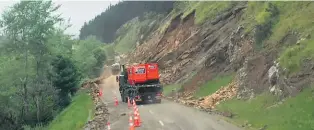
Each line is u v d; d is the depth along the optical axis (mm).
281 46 32969
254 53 36719
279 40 33656
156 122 26531
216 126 23766
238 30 43219
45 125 52875
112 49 158625
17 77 56188
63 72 61312
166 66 60688
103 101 48312
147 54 80438
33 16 56125
